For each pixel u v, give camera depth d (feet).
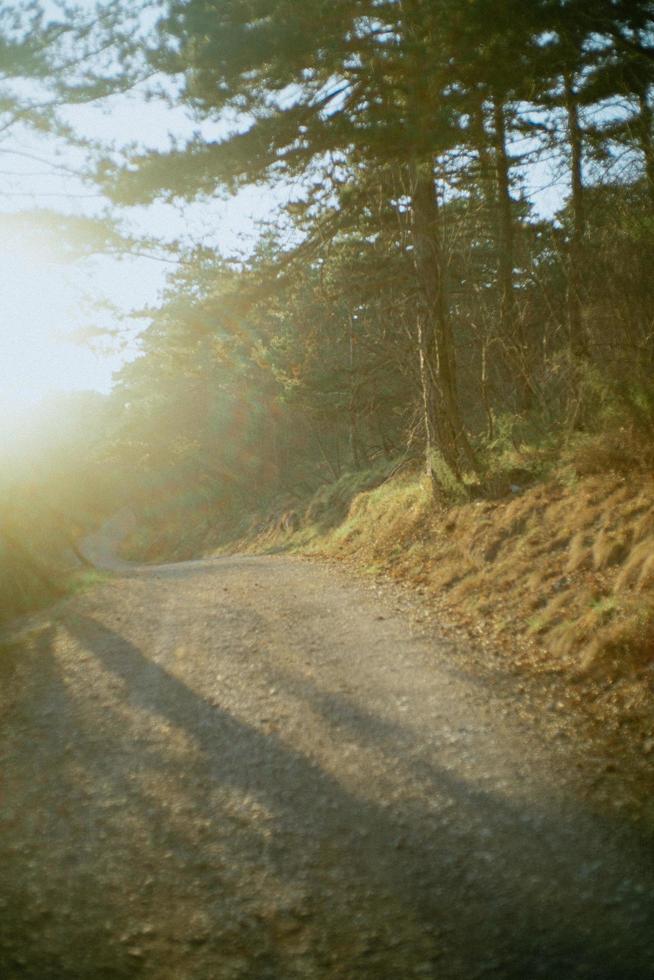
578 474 37.04
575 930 11.05
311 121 38.52
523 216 54.95
